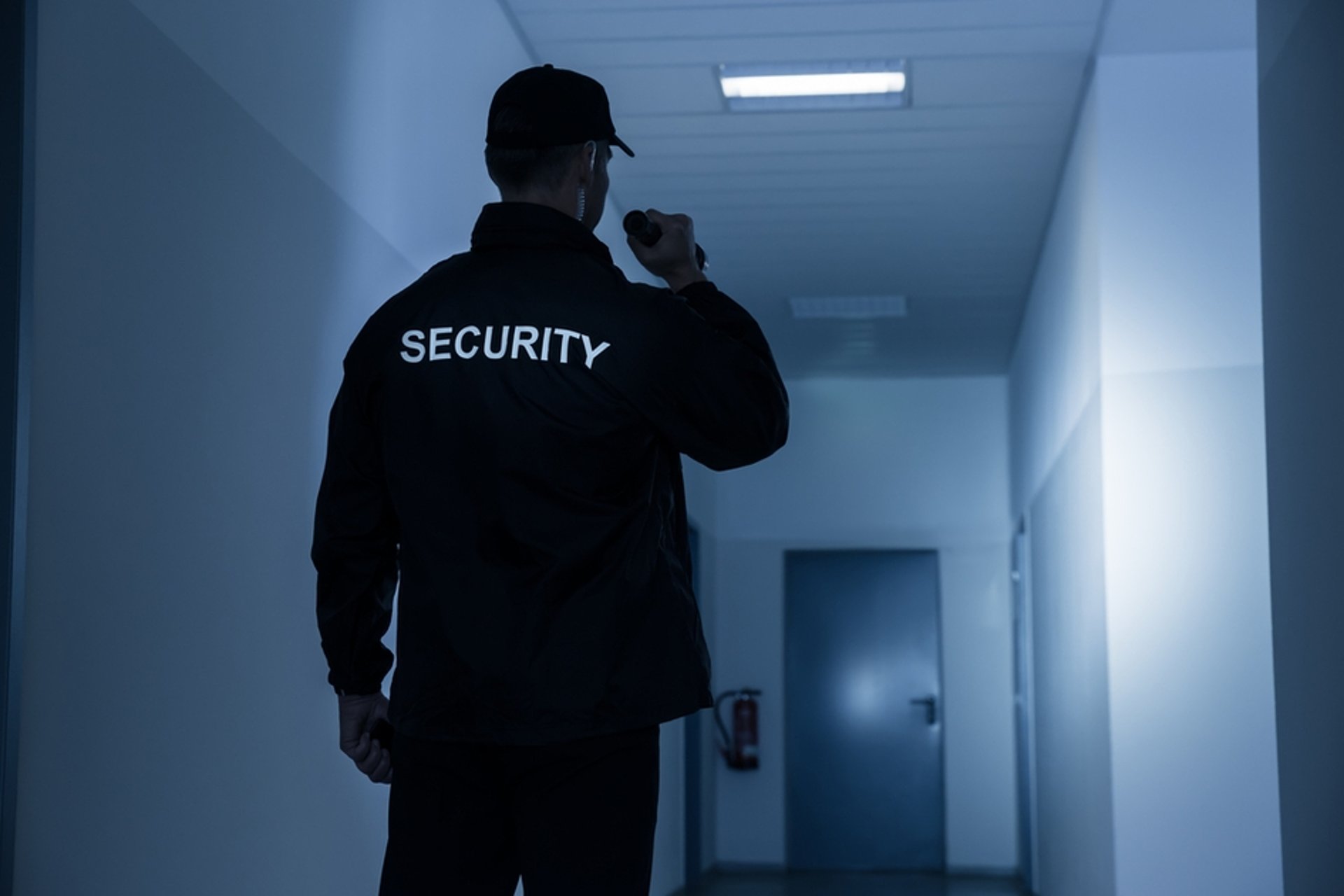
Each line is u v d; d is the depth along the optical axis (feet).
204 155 6.36
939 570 29.96
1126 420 13.76
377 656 4.69
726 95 15.48
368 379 4.41
